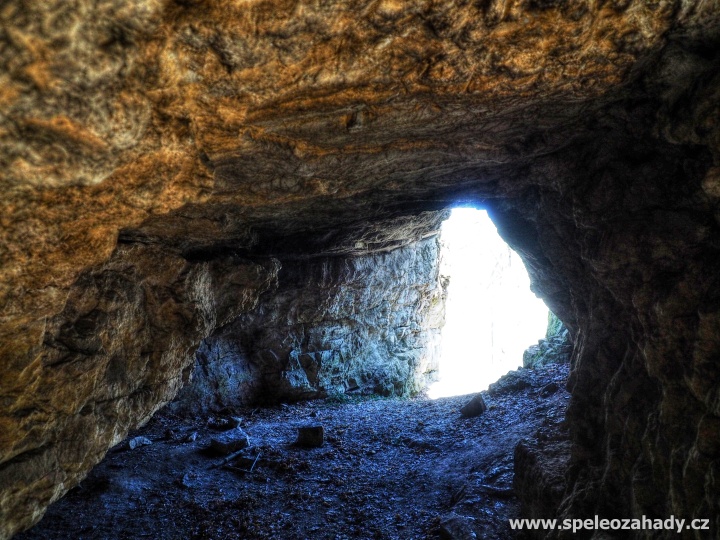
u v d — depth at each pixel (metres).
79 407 6.76
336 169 6.46
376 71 4.26
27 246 4.46
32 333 5.36
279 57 3.86
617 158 6.52
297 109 4.66
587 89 5.10
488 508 9.07
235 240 10.09
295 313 17.75
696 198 5.43
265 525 9.77
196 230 8.35
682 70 4.81
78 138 3.53
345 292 18.50
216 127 4.66
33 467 6.09
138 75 3.52
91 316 7.03
